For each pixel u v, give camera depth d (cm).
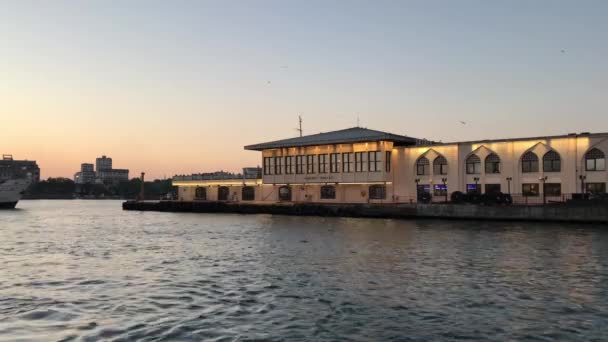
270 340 1562
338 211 7706
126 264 3050
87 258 3341
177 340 1562
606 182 6075
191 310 1909
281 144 9025
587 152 6209
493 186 6950
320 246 3841
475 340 1553
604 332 1619
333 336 1598
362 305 1962
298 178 8956
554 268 2748
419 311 1870
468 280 2428
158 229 5859
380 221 6612
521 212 5994
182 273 2705
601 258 3098
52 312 1884
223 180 10306
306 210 8119
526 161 6700
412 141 8288
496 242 3959
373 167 8050
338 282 2406
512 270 2692
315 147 8738
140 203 11556
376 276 2548
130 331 1650
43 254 3569
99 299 2094
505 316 1800
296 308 1928
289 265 2928
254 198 9900
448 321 1747
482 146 7031
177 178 11250
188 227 6084
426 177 7612
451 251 3456
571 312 1847
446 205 6588
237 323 1739
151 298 2106
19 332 1639
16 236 5059
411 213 6925
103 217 8900
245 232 5231
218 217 8194
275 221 6938
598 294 2127
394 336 1593
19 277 2614
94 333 1628
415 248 3641
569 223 5678
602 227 5231
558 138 6397
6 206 12975
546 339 1558
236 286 2338
